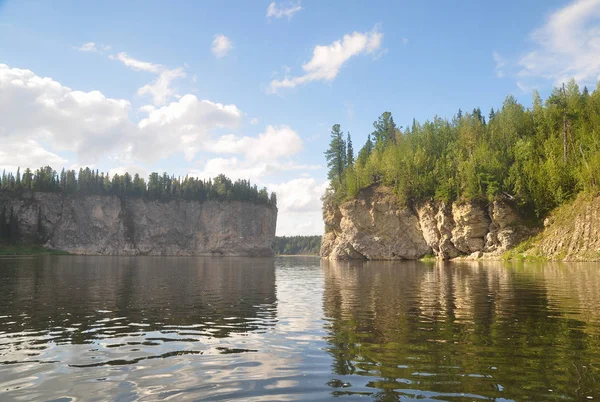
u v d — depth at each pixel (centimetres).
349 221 10650
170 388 799
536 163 7800
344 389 777
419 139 10850
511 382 800
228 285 3195
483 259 7444
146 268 6034
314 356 1027
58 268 5600
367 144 13075
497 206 7619
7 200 18762
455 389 765
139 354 1068
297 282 3506
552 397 714
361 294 2456
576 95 8894
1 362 993
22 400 737
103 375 886
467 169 8212
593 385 774
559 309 1711
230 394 761
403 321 1495
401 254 9744
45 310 1834
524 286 2702
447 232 8519
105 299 2247
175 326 1454
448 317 1564
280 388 789
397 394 745
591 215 6188
